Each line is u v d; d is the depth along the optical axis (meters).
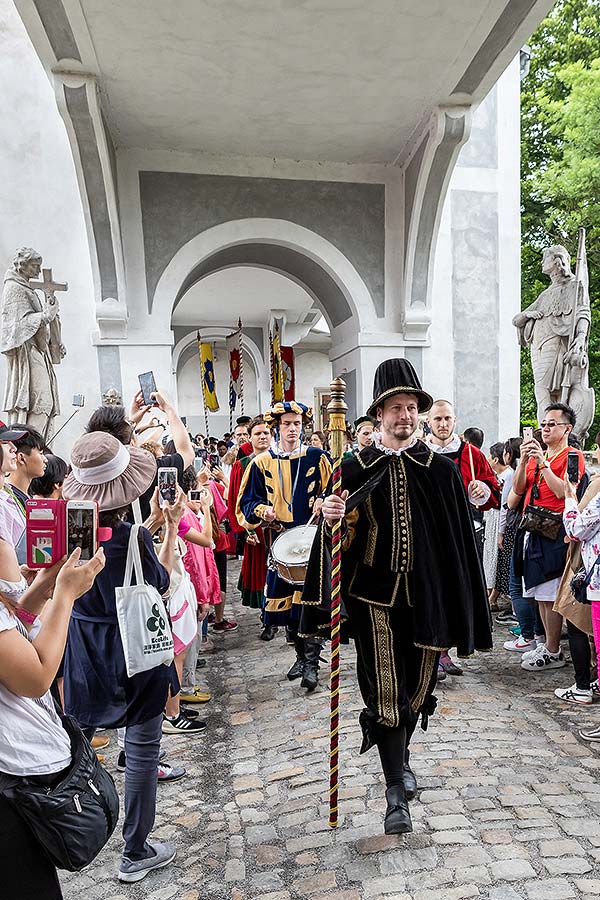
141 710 2.60
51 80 7.14
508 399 10.08
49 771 1.75
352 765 3.50
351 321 9.98
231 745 3.98
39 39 6.79
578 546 4.26
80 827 1.74
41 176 8.89
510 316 10.06
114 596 2.57
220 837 2.98
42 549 1.75
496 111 9.95
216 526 6.52
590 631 4.21
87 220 8.20
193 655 4.67
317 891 2.53
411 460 3.06
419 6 6.36
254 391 21.50
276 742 3.93
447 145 8.31
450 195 9.86
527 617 5.43
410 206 9.28
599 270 18.58
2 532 1.83
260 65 7.18
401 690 2.92
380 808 3.06
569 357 8.24
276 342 14.06
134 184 8.94
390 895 2.46
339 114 8.23
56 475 3.48
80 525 1.76
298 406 5.23
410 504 3.01
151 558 2.68
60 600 1.72
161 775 3.56
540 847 2.70
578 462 4.85
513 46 7.14
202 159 9.09
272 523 5.17
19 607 1.78
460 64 7.32
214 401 15.28
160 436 4.48
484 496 4.94
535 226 20.44
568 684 4.71
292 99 7.88
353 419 10.14
